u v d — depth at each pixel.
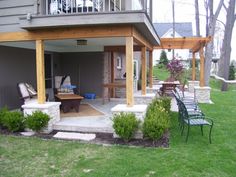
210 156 5.48
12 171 4.79
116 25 6.81
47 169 4.87
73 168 4.91
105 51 12.28
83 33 7.12
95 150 5.85
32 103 7.73
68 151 5.79
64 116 8.61
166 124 6.37
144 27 7.13
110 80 13.05
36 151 5.80
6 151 5.80
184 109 6.88
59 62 13.02
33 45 9.66
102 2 9.51
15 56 9.90
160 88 14.09
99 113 9.11
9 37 7.73
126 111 6.70
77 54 12.90
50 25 6.95
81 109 9.91
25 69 10.48
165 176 4.55
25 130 7.39
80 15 6.71
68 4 8.52
